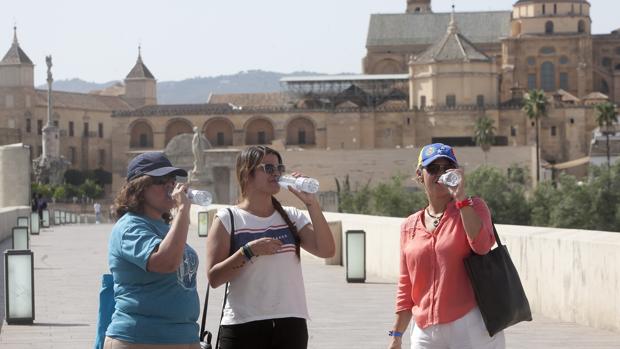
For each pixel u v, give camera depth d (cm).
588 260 1894
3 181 6731
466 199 1010
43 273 3042
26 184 6744
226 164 15988
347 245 2730
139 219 961
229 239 1051
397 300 1082
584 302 1911
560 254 1992
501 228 2281
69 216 9712
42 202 7606
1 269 3158
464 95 19788
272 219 1060
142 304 941
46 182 17412
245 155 1059
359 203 13775
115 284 962
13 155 6769
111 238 962
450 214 1038
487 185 12812
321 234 1043
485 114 19638
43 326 1928
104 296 1012
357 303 2275
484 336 1020
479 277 1009
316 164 17750
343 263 3306
